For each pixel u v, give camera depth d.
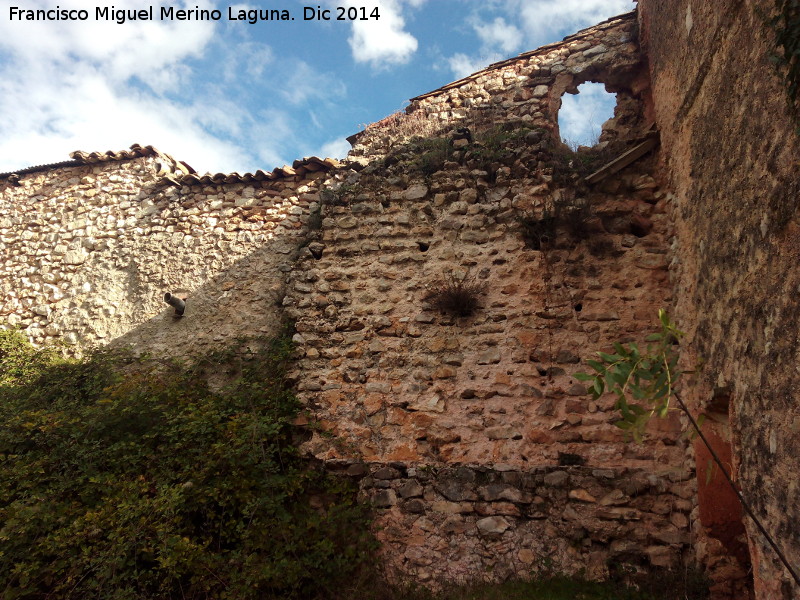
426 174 6.70
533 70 7.44
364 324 6.14
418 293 6.15
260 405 5.88
